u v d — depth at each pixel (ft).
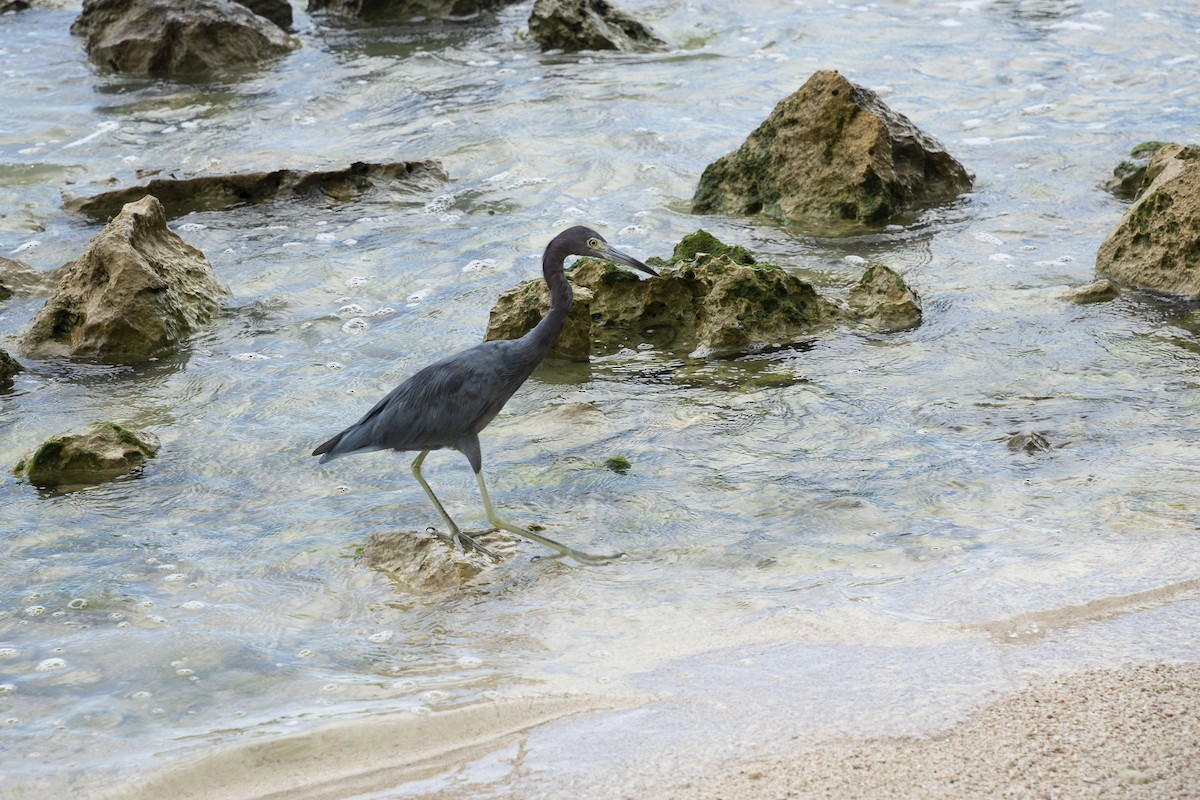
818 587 30.37
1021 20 101.50
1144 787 20.66
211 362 49.49
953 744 22.39
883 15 105.70
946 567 30.86
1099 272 53.88
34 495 38.60
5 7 119.75
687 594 30.66
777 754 22.53
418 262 59.31
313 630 30.19
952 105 81.05
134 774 23.71
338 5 114.32
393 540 33.65
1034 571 29.94
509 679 26.76
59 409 45.37
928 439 39.32
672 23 105.60
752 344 48.39
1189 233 50.75
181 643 29.50
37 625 30.63
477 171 72.79
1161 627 26.55
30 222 66.80
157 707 26.66
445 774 22.98
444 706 25.63
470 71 93.40
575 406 43.14
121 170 74.79
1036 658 25.63
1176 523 32.12
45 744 25.23
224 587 32.55
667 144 75.10
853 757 22.21
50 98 90.79
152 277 51.29
